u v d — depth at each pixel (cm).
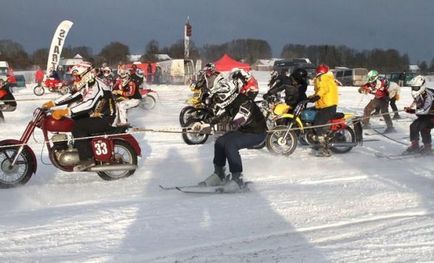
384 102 1320
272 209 614
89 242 504
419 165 898
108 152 755
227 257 470
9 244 496
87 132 748
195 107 1229
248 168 867
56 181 769
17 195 688
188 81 4109
